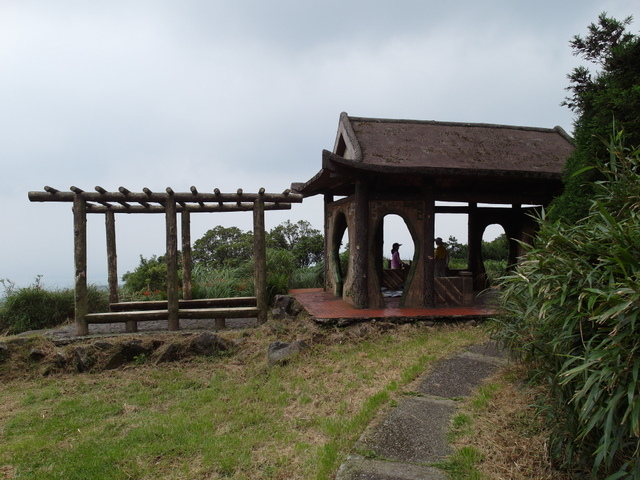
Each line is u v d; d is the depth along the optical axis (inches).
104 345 282.5
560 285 121.0
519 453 141.6
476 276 470.3
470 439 152.0
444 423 165.0
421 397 189.8
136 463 157.6
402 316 312.3
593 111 251.3
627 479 101.0
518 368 206.1
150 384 245.8
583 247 121.6
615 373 97.0
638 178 128.9
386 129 390.9
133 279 576.4
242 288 463.8
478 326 306.3
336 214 416.2
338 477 135.2
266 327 318.7
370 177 343.0
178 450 165.3
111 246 394.9
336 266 432.5
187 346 287.0
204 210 399.9
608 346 99.2
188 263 416.2
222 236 831.1
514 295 163.0
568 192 253.0
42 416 207.9
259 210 339.9
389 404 183.8
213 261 764.6
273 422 186.5
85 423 197.8
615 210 134.9
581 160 240.4
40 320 390.0
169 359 281.6
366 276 342.0
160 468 154.0
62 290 425.4
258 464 152.3
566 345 124.2
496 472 133.5
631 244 112.0
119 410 212.7
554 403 135.9
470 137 401.7
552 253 126.3
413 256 349.7
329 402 199.0
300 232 850.1
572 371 102.3
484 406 174.9
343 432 165.2
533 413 161.9
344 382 218.4
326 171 326.0
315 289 499.8
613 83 239.5
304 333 296.7
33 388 251.0
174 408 211.0
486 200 380.8
